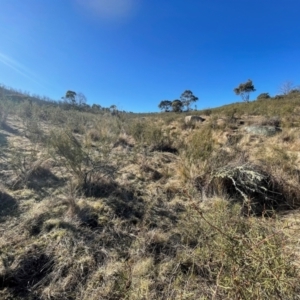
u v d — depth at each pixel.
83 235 2.16
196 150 4.09
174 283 1.66
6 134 5.49
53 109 10.27
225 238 1.47
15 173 3.30
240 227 1.63
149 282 1.66
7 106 7.91
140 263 1.84
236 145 5.09
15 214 2.41
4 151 4.21
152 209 2.77
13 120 7.45
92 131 6.63
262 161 3.62
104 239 2.14
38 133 5.74
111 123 8.10
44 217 2.37
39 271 1.75
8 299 1.51
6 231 2.12
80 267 1.78
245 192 3.01
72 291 1.60
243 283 1.20
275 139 5.97
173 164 4.55
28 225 2.22
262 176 3.04
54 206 2.60
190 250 1.99
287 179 3.15
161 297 1.55
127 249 2.04
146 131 6.41
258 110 12.28
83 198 2.89
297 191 2.93
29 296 1.55
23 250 1.90
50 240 2.05
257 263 1.22
